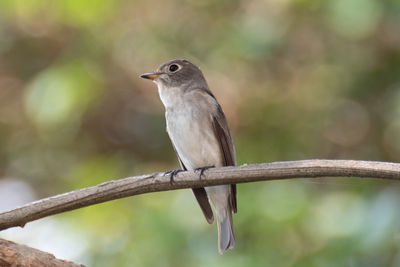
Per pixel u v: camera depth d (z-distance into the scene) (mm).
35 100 11703
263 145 12477
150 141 13383
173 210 10055
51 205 6164
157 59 13188
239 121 12641
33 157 13766
